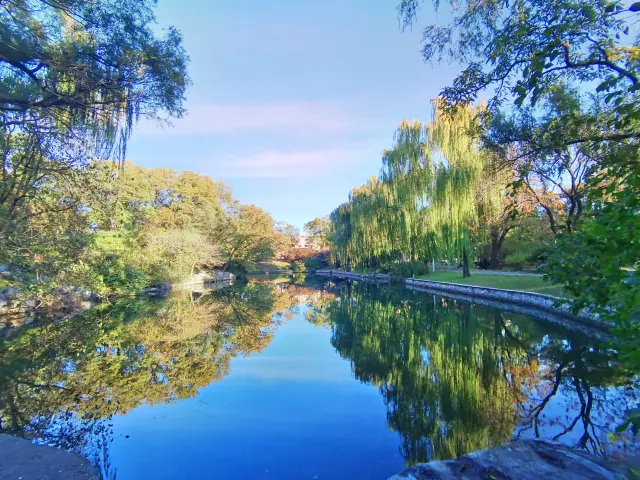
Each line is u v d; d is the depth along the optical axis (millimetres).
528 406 5312
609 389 5754
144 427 4938
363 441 4488
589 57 3365
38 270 11781
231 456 4141
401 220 23469
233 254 38125
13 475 3451
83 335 10836
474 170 18172
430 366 7824
